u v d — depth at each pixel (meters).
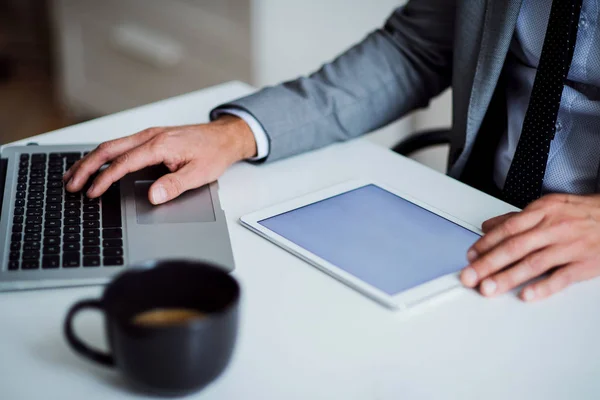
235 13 2.18
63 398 0.61
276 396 0.63
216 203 0.89
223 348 0.60
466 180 1.20
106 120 1.11
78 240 0.79
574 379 0.67
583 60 1.03
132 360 0.58
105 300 0.58
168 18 2.38
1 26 3.33
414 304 0.74
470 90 1.12
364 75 1.12
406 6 1.20
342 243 0.83
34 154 0.97
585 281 0.79
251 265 0.79
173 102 1.17
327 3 2.01
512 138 1.13
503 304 0.75
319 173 0.99
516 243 0.78
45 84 2.99
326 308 0.73
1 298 0.72
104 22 2.58
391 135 2.13
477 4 1.06
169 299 0.63
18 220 0.82
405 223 0.87
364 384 0.65
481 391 0.65
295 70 2.15
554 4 0.94
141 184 0.92
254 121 1.01
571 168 1.08
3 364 0.65
